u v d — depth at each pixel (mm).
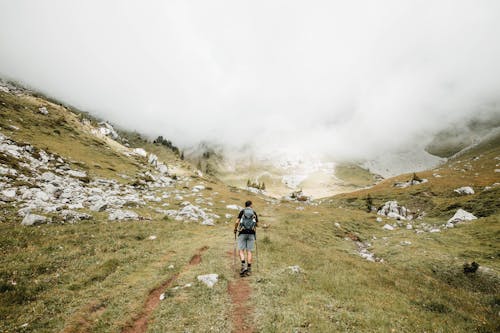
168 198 61438
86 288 12859
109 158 110000
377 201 102875
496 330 11422
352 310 11062
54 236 19469
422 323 10875
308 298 11680
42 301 11133
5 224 20031
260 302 10930
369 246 44969
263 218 57844
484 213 54156
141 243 21766
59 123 130875
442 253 33938
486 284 25281
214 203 65875
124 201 41250
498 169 123500
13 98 138000
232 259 18141
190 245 22438
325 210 77875
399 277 22547
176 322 9680
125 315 10617
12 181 34812
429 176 126625
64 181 47656
